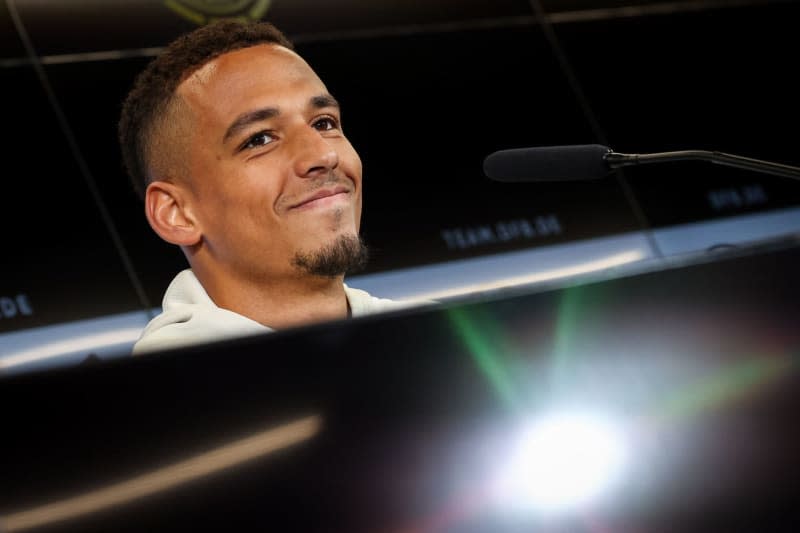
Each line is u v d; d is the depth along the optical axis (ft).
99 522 3.58
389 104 17.37
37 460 3.55
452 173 17.37
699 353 4.31
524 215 17.62
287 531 3.74
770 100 19.53
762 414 4.33
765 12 20.03
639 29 19.31
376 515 3.84
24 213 14.89
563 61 18.62
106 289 14.94
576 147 6.98
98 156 15.40
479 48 18.20
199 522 3.66
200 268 8.84
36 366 3.70
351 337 3.92
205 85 8.65
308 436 3.81
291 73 8.74
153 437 3.67
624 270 4.31
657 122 18.83
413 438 3.92
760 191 19.16
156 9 16.16
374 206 16.80
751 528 4.22
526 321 4.13
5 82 15.30
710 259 4.44
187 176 8.71
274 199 8.48
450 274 16.83
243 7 16.66
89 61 15.74
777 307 4.46
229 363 3.77
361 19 17.61
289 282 8.64
